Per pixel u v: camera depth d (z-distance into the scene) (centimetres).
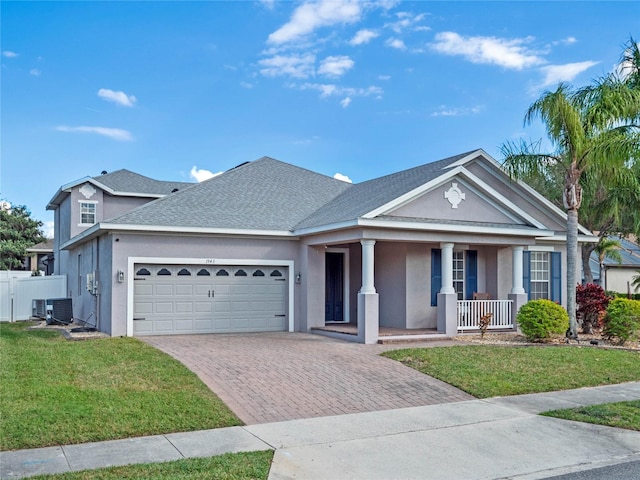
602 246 2688
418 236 1630
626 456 734
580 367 1234
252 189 2080
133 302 1655
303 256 1850
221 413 859
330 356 1315
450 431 819
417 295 1825
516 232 1734
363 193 1977
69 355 1250
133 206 2831
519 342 1581
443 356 1294
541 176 1770
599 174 1673
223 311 1770
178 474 617
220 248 1758
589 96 1605
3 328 1962
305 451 722
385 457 710
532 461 709
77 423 774
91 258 1967
